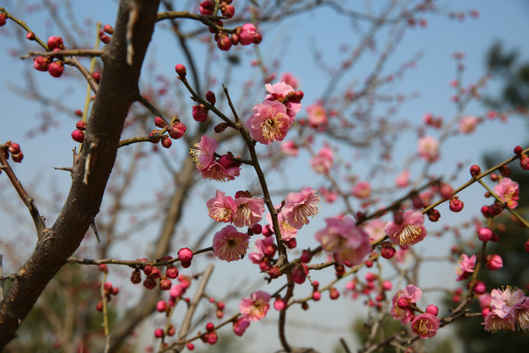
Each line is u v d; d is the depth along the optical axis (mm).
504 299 625
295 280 537
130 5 499
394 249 564
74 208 547
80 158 538
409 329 768
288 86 582
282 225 588
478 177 588
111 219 1588
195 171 1387
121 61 509
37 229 573
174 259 573
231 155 569
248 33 543
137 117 1568
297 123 1476
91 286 1350
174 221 1367
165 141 545
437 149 1350
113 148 534
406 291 637
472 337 3227
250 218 570
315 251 536
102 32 604
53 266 563
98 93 519
